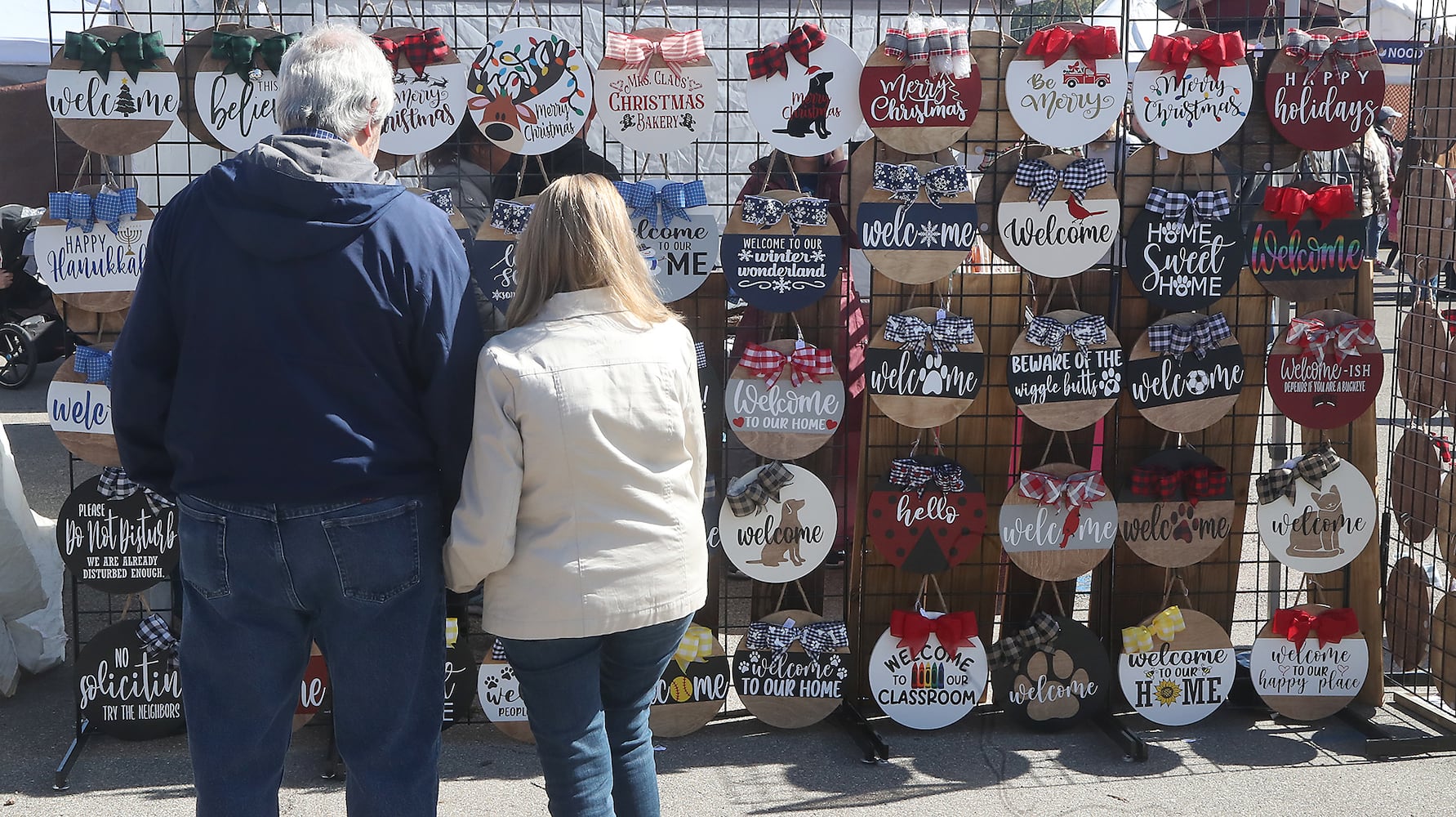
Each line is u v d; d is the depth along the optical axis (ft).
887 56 10.00
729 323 12.26
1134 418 11.21
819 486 10.75
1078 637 11.07
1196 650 11.07
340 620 6.81
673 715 10.97
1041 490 10.69
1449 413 11.32
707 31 17.29
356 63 6.88
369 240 6.57
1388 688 12.12
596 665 7.28
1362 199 10.95
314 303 6.50
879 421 11.12
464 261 7.03
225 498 6.61
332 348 6.56
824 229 10.28
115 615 13.98
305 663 7.10
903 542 10.87
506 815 9.58
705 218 10.30
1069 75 10.09
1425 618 11.56
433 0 15.30
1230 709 11.73
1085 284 10.97
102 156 10.20
